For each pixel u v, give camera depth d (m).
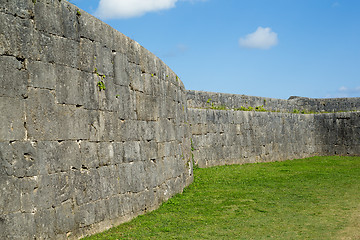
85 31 9.81
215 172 23.64
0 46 7.37
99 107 10.27
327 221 11.98
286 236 10.37
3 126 7.33
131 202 11.66
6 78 7.45
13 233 7.27
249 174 22.84
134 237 9.67
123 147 11.41
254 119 30.72
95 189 9.82
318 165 28.25
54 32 8.70
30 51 8.02
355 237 10.17
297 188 18.08
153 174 13.49
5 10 7.53
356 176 21.81
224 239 10.06
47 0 8.55
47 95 8.39
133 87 12.31
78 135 9.32
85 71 9.73
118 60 11.38
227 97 30.22
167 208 13.57
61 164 8.66
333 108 38.19
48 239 8.05
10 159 7.39
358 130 34.25
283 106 36.06
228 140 28.28
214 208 13.71
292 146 34.28
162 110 14.95
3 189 7.19
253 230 10.98
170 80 16.41
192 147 25.11
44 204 8.05
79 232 9.09
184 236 10.18
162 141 14.73
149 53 13.83
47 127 8.33
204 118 26.48
